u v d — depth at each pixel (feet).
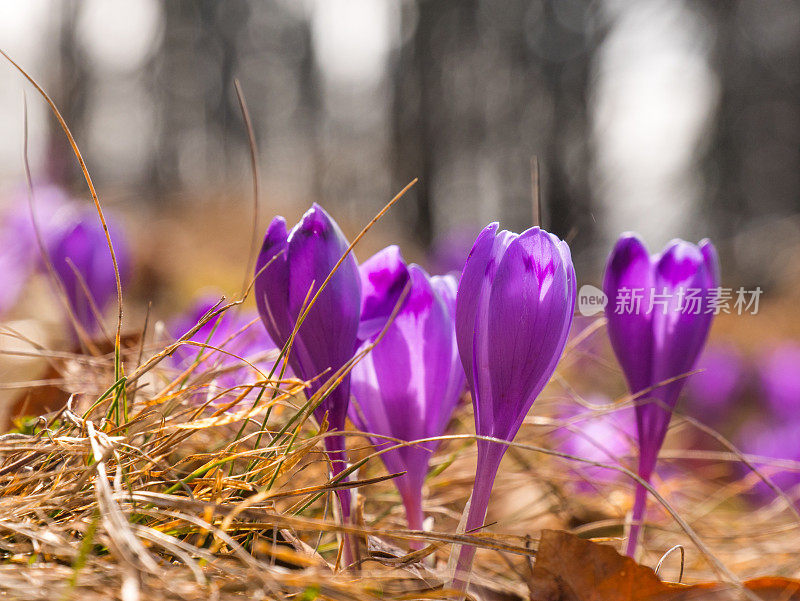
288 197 10.18
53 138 4.22
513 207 13.33
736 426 2.91
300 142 17.54
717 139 11.44
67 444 1.04
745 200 11.31
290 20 18.19
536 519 1.45
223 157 17.49
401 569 1.02
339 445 1.04
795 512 1.17
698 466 2.01
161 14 16.96
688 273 1.08
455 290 1.10
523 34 14.16
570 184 12.25
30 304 2.30
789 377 2.77
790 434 1.88
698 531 1.40
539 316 0.95
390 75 15.12
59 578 0.93
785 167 11.50
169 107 16.89
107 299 1.49
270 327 1.03
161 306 4.18
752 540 1.40
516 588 1.12
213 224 7.91
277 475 1.05
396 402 1.06
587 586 0.99
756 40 11.71
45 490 1.05
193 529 1.01
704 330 1.09
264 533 1.05
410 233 12.55
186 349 1.44
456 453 1.34
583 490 1.52
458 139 14.46
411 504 1.08
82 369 1.40
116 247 1.49
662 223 6.10
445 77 14.56
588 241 2.21
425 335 1.05
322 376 1.02
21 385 1.28
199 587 0.94
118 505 0.97
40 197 2.40
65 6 12.05
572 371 2.52
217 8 17.78
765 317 4.21
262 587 0.95
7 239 2.11
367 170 14.01
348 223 8.95
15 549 0.97
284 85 18.16
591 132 12.62
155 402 1.08
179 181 16.24
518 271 0.95
